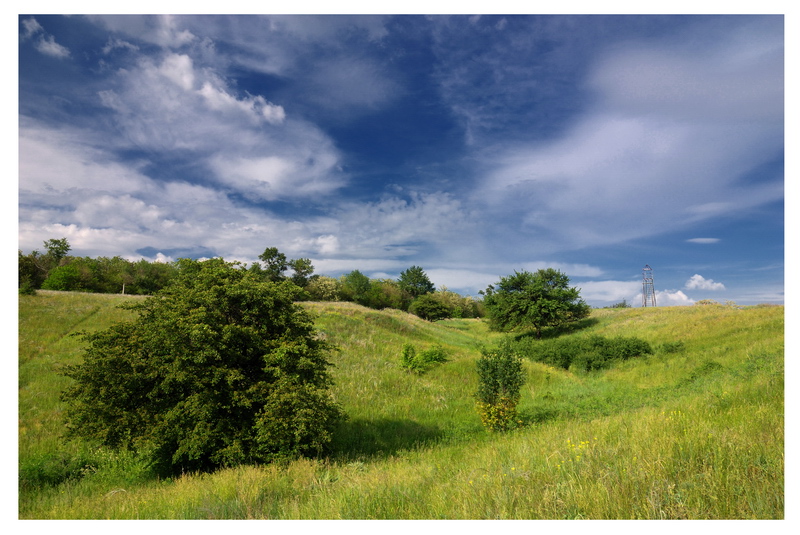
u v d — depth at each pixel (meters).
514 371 12.88
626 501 4.37
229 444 9.65
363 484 6.75
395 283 98.31
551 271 47.00
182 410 9.84
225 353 10.18
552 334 45.56
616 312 49.03
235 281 11.51
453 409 16.53
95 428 9.94
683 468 4.95
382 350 27.31
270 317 11.27
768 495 4.16
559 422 11.99
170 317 10.06
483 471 6.52
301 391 9.85
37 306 29.34
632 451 5.90
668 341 27.38
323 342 12.18
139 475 10.80
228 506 6.45
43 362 19.80
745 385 10.74
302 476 8.12
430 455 10.36
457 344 38.41
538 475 5.58
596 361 24.06
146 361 10.18
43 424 13.96
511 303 45.94
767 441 5.45
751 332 23.22
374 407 16.59
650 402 12.97
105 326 26.08
